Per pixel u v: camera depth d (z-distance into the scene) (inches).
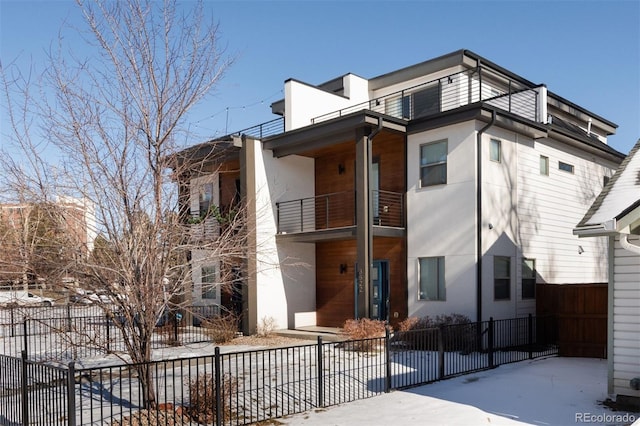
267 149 677.9
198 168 349.4
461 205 556.4
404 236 605.6
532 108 634.8
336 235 606.9
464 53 669.9
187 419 281.3
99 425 271.1
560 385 362.6
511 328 550.9
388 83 755.4
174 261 309.7
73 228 275.9
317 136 619.2
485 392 342.0
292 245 691.4
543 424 271.6
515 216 589.0
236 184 722.2
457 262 556.4
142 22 297.9
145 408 295.0
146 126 289.3
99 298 288.2
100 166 277.1
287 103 685.9
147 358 289.9
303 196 716.0
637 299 311.1
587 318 485.7
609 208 308.8
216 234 354.3
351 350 502.6
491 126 558.3
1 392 300.7
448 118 565.3
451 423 271.9
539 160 634.8
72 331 398.6
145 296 280.8
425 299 583.8
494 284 554.6
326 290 704.4
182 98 302.2
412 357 467.2
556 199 655.1
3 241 265.6
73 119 281.9
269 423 277.0
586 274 699.4
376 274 640.4
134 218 280.7
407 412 294.5
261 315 650.8
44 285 286.5
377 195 637.9
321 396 312.5
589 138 708.0
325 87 801.6
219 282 386.0
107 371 416.8
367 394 339.0
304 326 697.6
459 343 494.6
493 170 564.7
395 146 625.3
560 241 655.1
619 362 315.6
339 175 703.1
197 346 559.5
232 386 305.7
